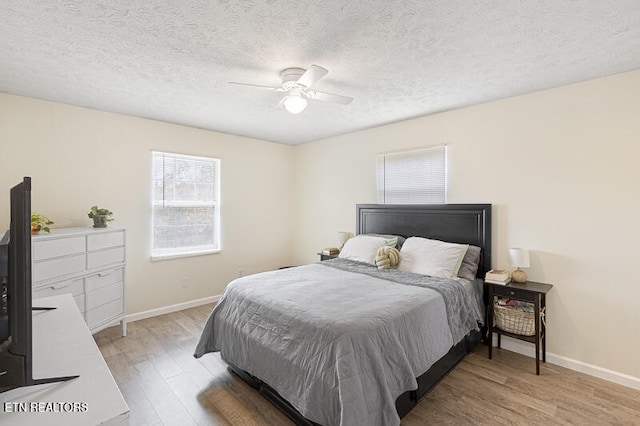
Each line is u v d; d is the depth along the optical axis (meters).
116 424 0.85
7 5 1.55
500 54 2.07
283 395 1.86
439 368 2.28
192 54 2.08
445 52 2.04
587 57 2.11
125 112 3.40
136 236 3.60
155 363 2.65
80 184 3.21
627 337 2.34
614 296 2.39
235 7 1.57
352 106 3.18
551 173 2.68
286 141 4.94
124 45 1.96
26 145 2.90
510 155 2.91
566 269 2.61
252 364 2.13
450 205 3.28
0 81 2.54
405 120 3.69
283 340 1.94
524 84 2.59
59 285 2.57
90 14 1.63
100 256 2.93
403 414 1.90
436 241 3.17
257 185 4.78
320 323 1.83
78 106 3.18
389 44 1.94
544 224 2.72
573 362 2.56
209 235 4.30
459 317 2.52
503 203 2.96
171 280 3.90
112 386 0.99
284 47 1.99
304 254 5.08
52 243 2.52
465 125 3.21
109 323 3.02
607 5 1.54
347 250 3.71
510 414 2.01
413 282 2.62
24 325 0.91
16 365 0.90
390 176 3.88
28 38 1.88
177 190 3.97
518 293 2.60
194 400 2.16
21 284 0.90
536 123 2.75
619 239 2.37
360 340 1.69
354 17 1.66
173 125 3.87
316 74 1.97
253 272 4.76
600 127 2.44
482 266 3.04
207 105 3.15
